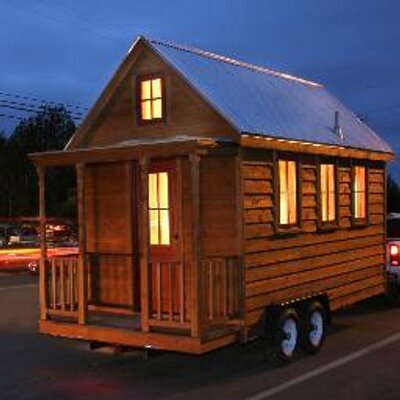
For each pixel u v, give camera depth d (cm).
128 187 1088
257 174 998
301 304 1048
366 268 1312
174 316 963
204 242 996
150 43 1051
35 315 1536
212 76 1070
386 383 891
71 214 4372
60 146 5759
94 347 1009
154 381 929
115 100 1110
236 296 959
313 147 1111
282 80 1264
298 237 1088
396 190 4634
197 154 898
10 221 3547
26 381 944
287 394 848
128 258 1086
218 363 1017
